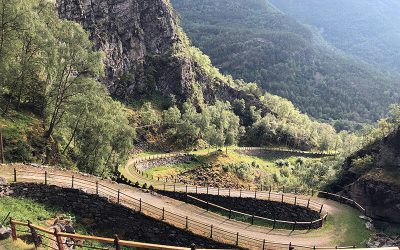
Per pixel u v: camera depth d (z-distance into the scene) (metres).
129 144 67.44
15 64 51.66
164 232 34.66
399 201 50.75
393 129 61.97
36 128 56.09
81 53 53.28
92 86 55.50
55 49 51.88
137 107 134.38
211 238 34.22
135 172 80.31
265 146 165.38
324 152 164.38
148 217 34.78
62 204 35.09
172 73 153.25
